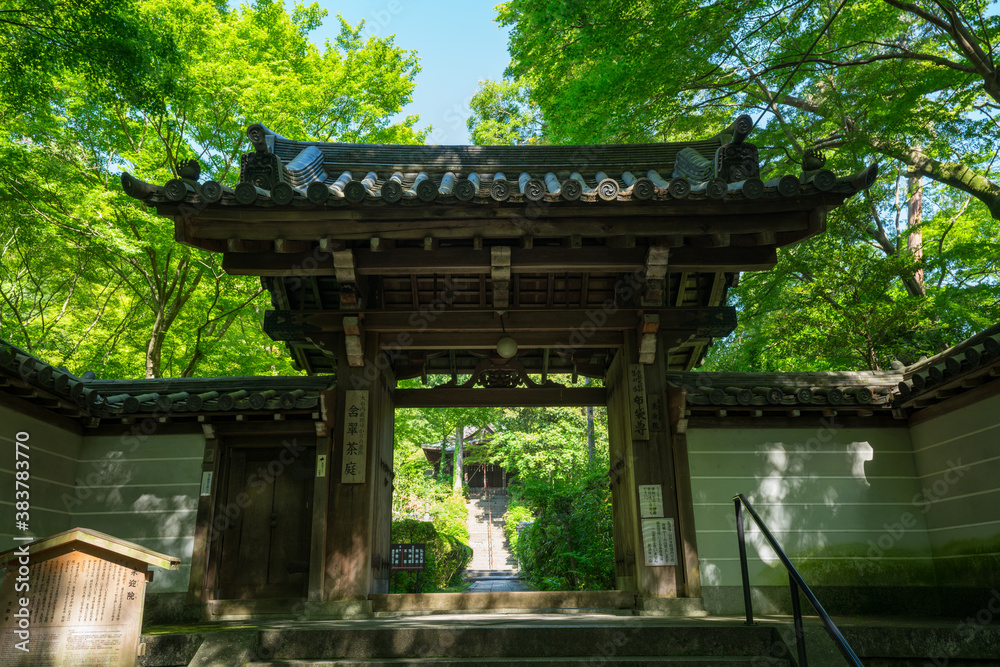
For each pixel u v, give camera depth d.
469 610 7.30
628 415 7.41
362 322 7.48
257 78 11.47
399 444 19.66
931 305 12.05
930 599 7.46
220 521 7.94
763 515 7.69
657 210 6.13
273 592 7.80
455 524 22.94
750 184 5.88
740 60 11.76
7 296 13.49
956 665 5.22
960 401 7.16
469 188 5.90
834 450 7.96
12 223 11.60
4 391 6.70
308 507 8.09
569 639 5.04
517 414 24.09
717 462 7.84
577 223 6.27
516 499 25.11
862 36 11.53
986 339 6.13
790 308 13.69
